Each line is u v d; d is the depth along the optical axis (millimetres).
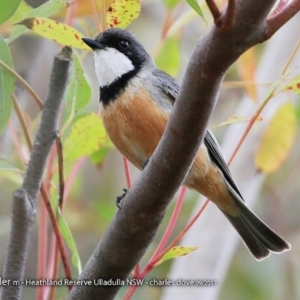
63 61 5805
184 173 5348
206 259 9391
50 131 5875
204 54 4734
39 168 5855
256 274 12602
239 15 4531
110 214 11516
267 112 9711
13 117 9016
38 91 9797
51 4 6539
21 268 5844
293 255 12617
